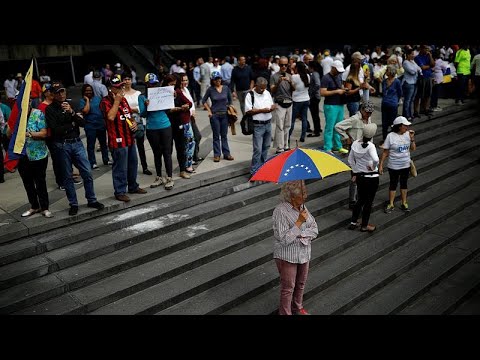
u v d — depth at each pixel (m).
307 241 4.99
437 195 8.88
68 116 6.21
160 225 6.60
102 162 9.04
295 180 4.77
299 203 4.92
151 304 5.31
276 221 4.95
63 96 6.13
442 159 10.35
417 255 7.04
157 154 7.42
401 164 7.75
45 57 18.14
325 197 8.19
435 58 13.40
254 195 7.77
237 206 7.44
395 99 9.95
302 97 9.66
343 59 16.84
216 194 7.58
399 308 6.00
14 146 6.02
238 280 5.98
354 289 6.13
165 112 7.35
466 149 11.10
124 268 5.80
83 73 19.83
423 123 12.05
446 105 13.79
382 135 10.77
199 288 5.69
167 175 7.44
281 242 4.89
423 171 9.84
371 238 7.34
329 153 4.78
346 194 8.34
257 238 6.78
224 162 8.82
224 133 8.81
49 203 6.91
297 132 11.10
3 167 7.99
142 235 6.34
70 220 6.38
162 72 13.70
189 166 8.05
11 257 5.59
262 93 7.97
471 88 14.12
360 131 7.72
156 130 7.22
